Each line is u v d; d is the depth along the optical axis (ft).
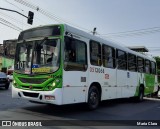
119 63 44.86
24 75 31.37
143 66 57.47
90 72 35.19
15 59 33.35
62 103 29.37
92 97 36.01
